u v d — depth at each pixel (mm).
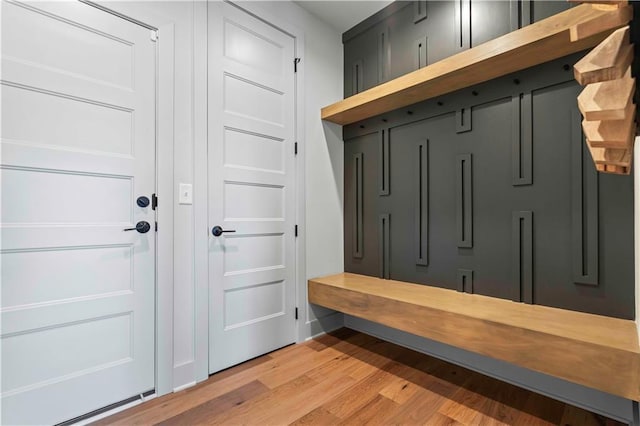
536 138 1784
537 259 1783
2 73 1354
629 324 1444
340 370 2021
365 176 2721
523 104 1829
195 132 1925
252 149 2229
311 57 2613
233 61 2119
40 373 1428
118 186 1652
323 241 2705
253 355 2191
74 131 1525
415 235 2363
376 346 2412
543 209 1761
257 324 2227
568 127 1675
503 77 1907
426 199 2297
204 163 1965
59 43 1489
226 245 2074
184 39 1887
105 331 1604
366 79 2678
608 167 753
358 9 2555
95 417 1548
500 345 1503
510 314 1617
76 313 1520
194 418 1543
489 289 1976
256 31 2248
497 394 1741
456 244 2131
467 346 1619
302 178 2541
